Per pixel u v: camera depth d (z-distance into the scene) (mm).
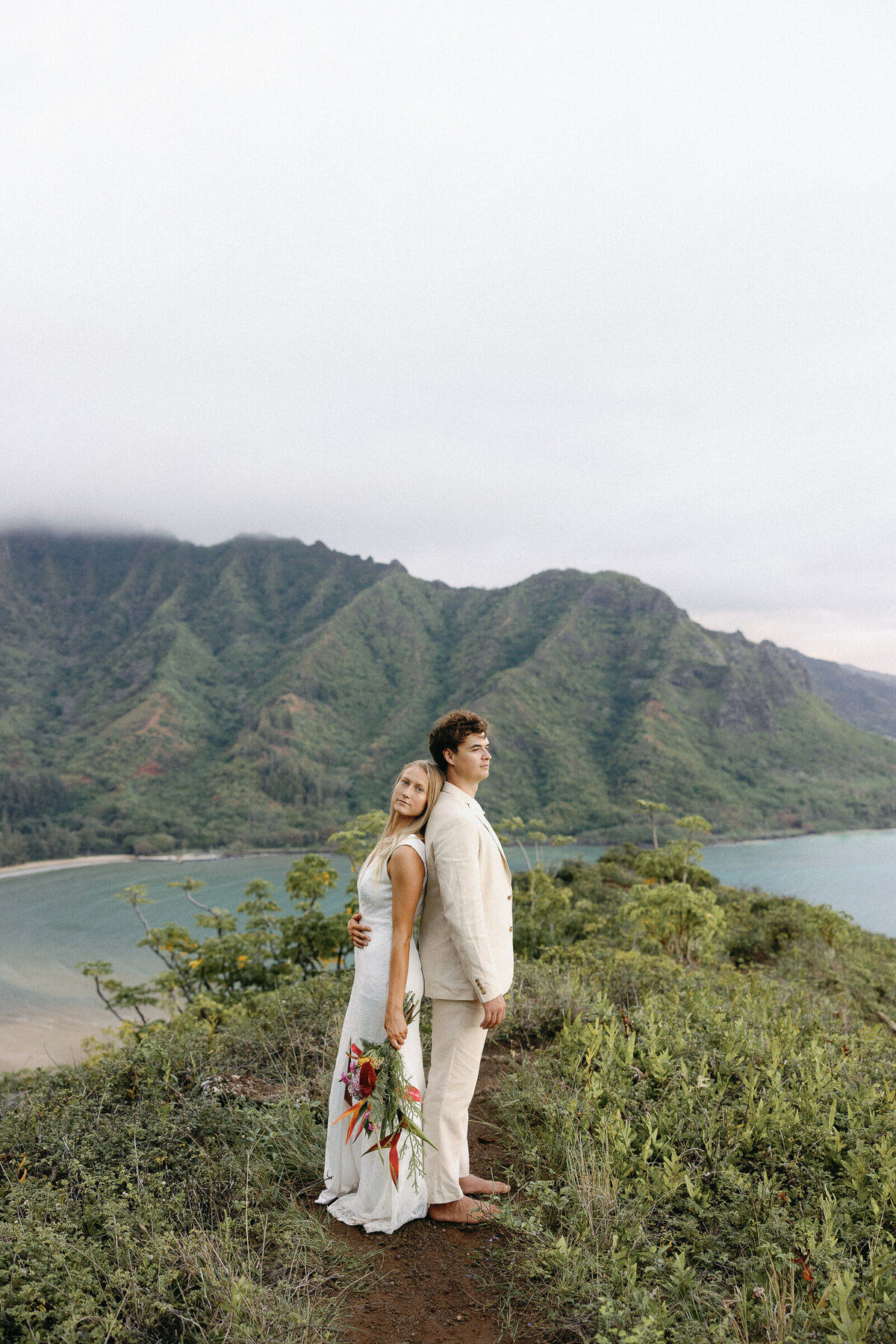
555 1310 2238
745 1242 2439
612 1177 2770
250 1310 2156
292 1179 3059
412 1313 2293
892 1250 2320
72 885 124438
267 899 22000
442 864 2594
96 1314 2234
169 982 21984
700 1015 4410
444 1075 2754
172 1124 3389
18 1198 2867
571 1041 3920
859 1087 3541
